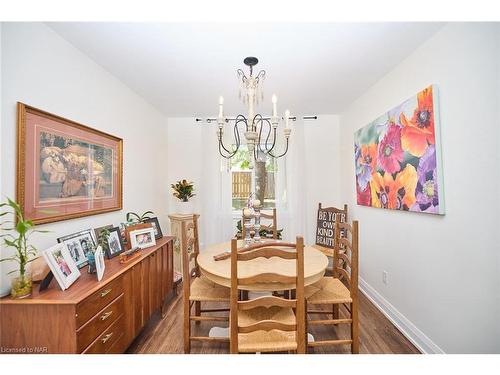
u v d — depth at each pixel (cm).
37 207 145
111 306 149
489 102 129
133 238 208
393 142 210
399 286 210
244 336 137
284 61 202
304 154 350
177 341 191
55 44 161
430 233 172
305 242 344
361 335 198
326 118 360
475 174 137
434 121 162
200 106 313
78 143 179
